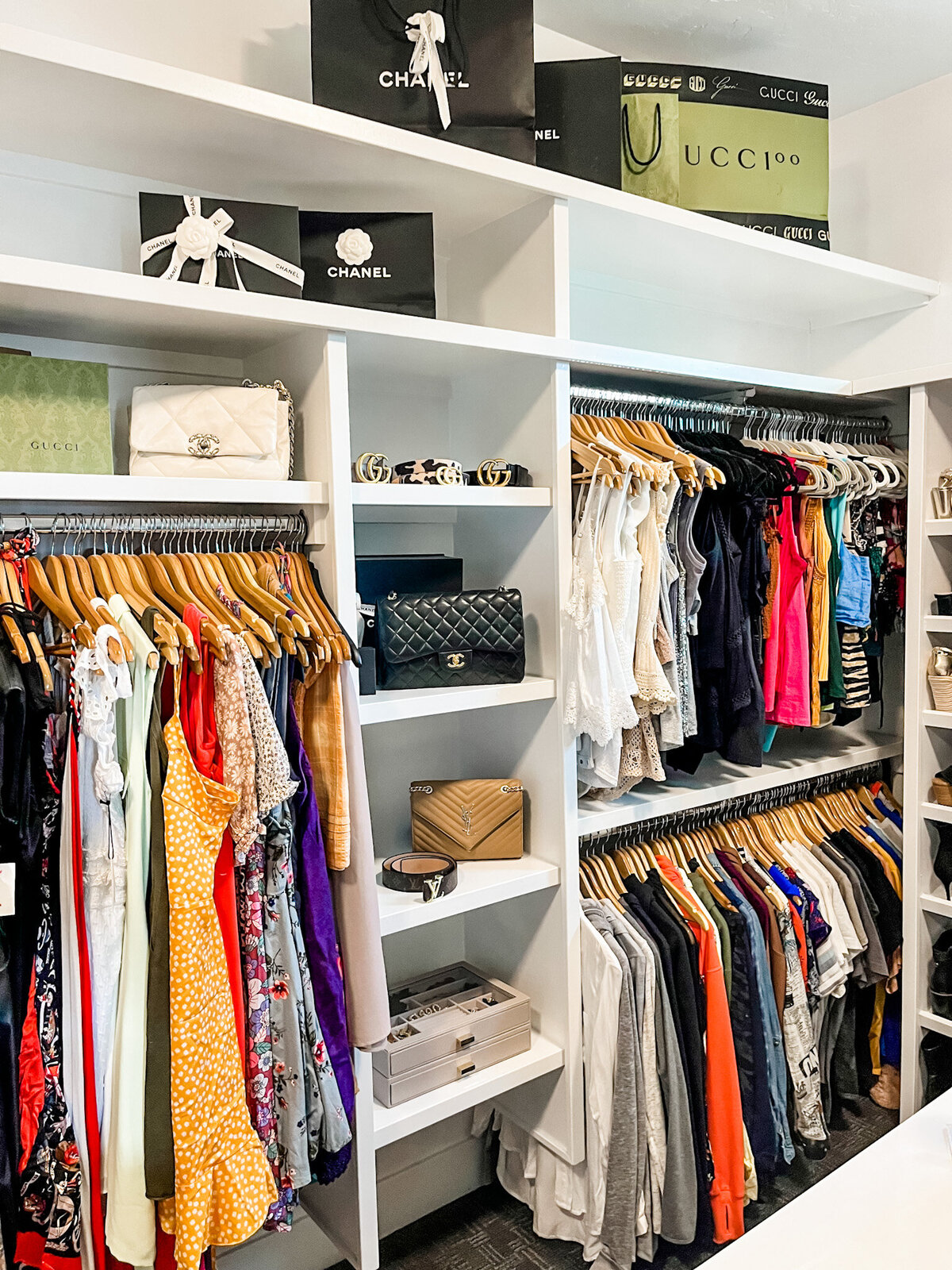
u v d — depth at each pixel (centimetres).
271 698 142
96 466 143
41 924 120
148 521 149
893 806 266
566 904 189
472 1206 223
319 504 157
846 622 225
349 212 182
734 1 217
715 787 218
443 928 222
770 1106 205
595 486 180
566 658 185
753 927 206
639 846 220
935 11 223
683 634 193
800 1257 112
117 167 163
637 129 204
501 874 185
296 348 161
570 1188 198
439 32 165
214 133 148
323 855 146
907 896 237
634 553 180
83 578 142
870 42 238
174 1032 122
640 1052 189
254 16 183
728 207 216
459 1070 181
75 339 159
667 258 218
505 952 210
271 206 152
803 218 224
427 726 217
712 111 214
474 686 182
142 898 126
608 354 186
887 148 269
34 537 143
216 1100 126
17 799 117
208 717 135
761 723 204
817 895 226
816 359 291
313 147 153
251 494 148
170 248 146
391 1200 214
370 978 153
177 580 146
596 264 222
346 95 161
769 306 272
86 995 123
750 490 199
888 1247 114
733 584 200
